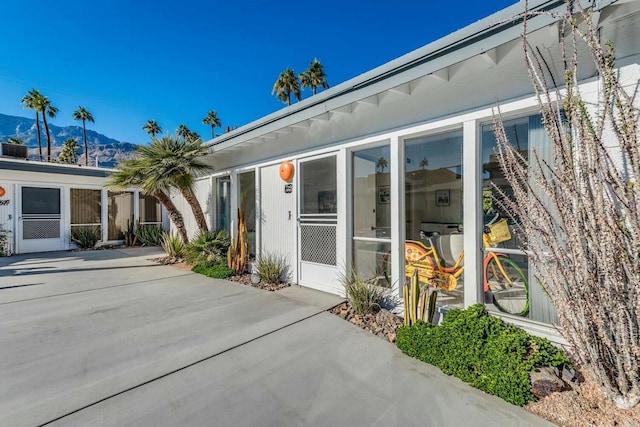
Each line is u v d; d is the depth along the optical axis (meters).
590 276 1.77
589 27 1.80
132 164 6.74
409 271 3.68
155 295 4.52
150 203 11.33
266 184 5.59
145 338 3.03
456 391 2.14
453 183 3.26
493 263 2.90
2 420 1.84
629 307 1.69
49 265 6.96
